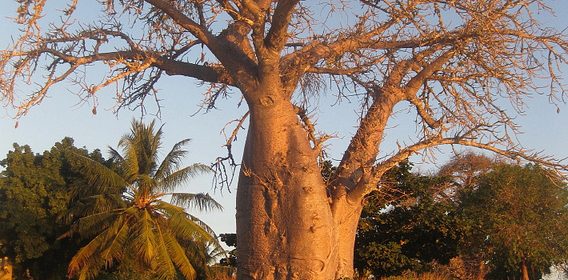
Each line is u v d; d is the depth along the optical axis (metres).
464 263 28.02
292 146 9.66
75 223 23.06
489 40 10.66
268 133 9.62
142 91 11.48
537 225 26.42
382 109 10.88
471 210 26.42
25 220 24.66
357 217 10.59
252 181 9.68
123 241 22.42
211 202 23.95
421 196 20.20
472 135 10.40
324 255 9.46
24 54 10.09
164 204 23.50
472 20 10.55
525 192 26.52
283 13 9.09
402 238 20.16
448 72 11.12
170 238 22.95
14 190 24.80
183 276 24.84
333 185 10.58
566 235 26.47
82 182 24.89
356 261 19.45
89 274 22.55
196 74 10.91
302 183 9.52
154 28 11.23
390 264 19.17
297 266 9.32
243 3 9.34
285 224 9.45
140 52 10.88
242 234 9.69
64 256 25.47
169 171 24.09
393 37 11.06
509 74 10.92
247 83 9.77
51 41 10.54
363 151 10.73
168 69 10.88
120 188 23.94
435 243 20.22
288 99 9.92
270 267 9.41
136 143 24.50
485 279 28.55
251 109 9.76
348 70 11.08
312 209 9.47
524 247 26.00
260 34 9.42
